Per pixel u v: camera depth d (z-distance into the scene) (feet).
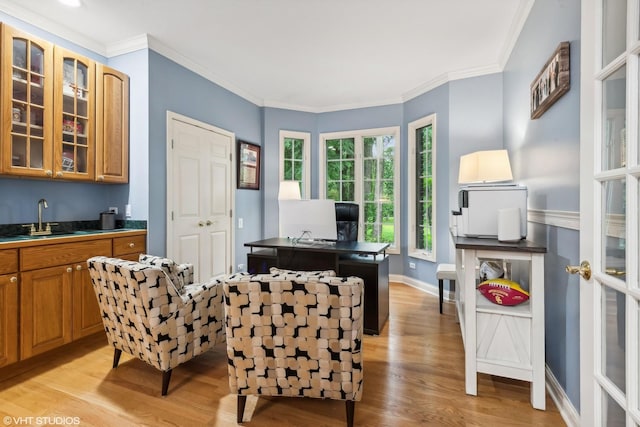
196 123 11.69
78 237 7.98
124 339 6.66
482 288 6.32
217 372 6.98
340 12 8.53
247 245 10.00
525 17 8.25
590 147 3.70
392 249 15.24
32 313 7.06
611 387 3.39
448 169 12.35
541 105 6.83
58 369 7.13
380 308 9.23
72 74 8.62
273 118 15.75
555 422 5.41
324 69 12.09
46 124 7.98
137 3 8.07
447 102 12.37
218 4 8.14
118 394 6.17
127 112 9.92
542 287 5.70
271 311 5.09
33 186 8.62
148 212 9.86
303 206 9.60
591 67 3.67
